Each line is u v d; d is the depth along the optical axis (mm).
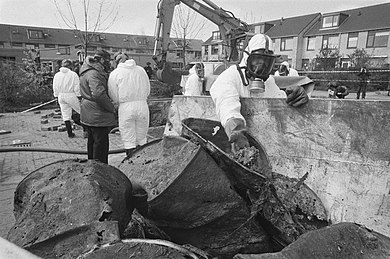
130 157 2291
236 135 2209
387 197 2123
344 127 2320
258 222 1862
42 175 1735
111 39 51250
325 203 2359
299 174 2537
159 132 7461
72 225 1359
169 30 10969
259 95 2918
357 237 1389
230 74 2789
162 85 16594
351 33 39062
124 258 1197
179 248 1283
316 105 2443
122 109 4863
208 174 1708
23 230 1415
